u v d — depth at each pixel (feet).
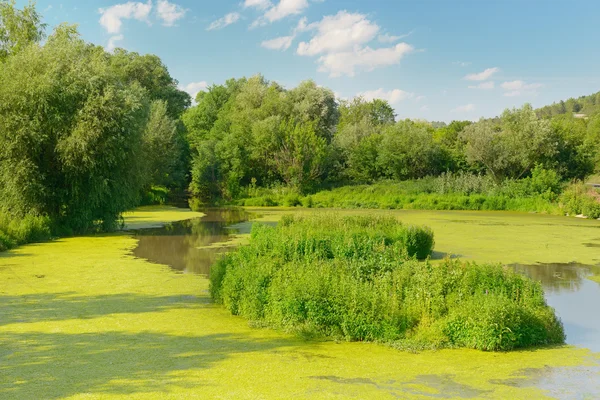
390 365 22.04
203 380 20.12
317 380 20.25
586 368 22.06
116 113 69.51
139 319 29.25
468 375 21.04
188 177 180.55
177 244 62.54
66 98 67.10
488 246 60.29
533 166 142.00
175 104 194.49
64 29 77.30
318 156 151.74
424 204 129.18
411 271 30.27
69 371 21.03
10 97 65.31
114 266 47.24
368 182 160.25
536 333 25.40
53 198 71.15
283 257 34.53
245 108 177.47
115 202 74.08
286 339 25.55
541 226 84.64
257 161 160.97
